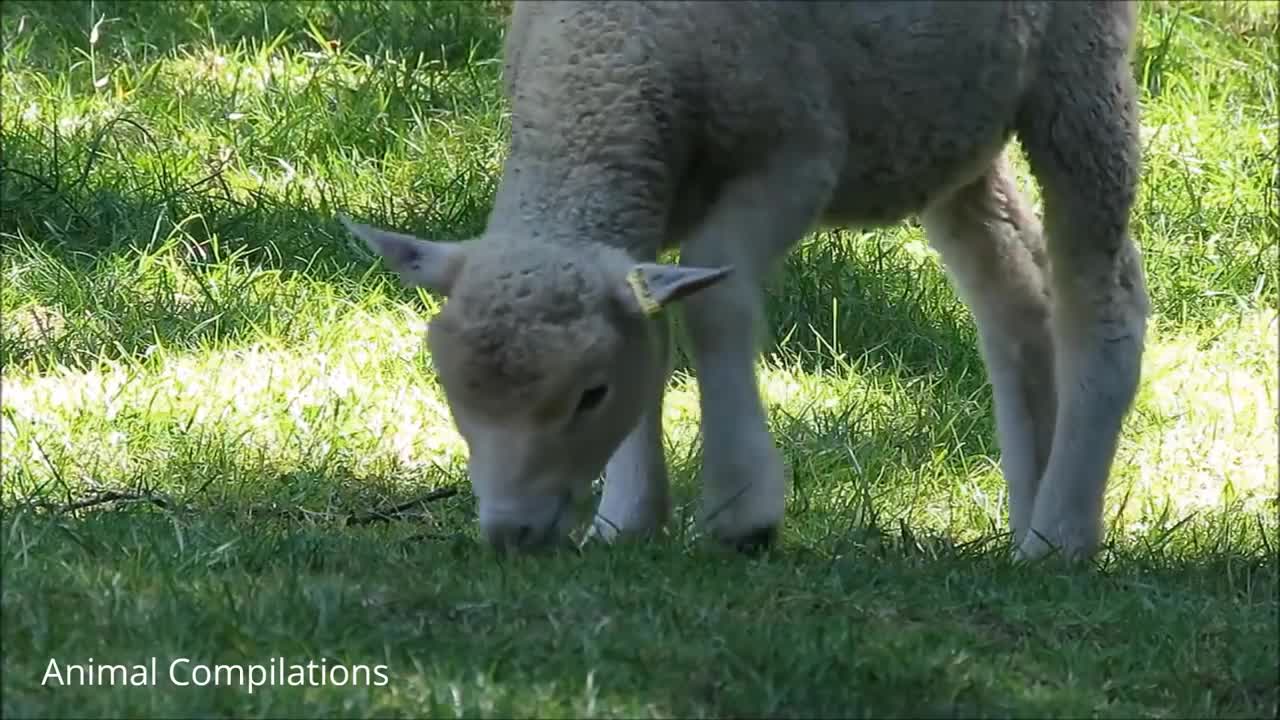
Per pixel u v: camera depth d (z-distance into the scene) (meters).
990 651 12.77
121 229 22.84
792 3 14.08
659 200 13.99
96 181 23.72
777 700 11.40
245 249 22.66
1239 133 27.44
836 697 11.53
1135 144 16.17
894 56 14.57
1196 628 13.54
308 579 12.76
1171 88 28.83
